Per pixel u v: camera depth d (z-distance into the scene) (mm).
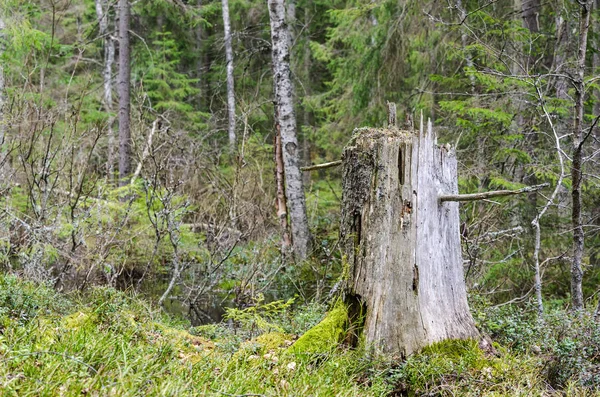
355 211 5016
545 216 9375
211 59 24047
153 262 9930
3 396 3201
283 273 10000
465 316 5125
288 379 4379
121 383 3467
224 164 15305
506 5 10961
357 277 4969
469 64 9305
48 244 7793
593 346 5289
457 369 4574
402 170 4855
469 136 9492
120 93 13984
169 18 20078
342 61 13523
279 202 11398
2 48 11016
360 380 4551
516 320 5863
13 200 9008
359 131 5117
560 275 9094
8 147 9180
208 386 3941
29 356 3738
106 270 8250
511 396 4293
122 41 14148
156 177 8820
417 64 11172
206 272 9414
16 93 9508
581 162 6051
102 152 15008
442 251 5047
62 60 17391
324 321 5109
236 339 5590
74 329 4742
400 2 10914
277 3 11094
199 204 11656
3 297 5020
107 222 9227
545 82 9359
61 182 9500
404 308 4781
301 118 21984
